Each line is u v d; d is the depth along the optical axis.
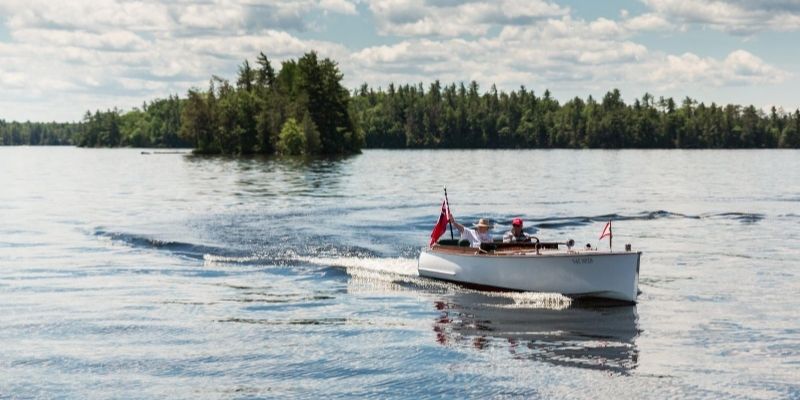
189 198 48.28
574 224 34.22
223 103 137.62
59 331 16.84
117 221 35.81
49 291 20.86
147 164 108.56
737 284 21.48
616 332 16.78
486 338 16.42
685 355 15.15
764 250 27.17
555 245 21.47
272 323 17.62
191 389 13.37
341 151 137.50
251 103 137.25
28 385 13.55
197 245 28.02
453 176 72.94
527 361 14.89
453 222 22.95
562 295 19.92
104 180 70.38
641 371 14.25
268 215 37.16
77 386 13.51
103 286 21.52
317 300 19.95
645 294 20.36
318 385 13.59
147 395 13.10
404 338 16.44
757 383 13.56
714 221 35.53
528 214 37.78
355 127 140.12
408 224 33.62
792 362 14.63
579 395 13.13
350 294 20.69
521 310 18.92
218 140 140.00
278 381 13.77
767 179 69.94
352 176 72.00
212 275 23.11
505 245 21.67
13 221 36.72
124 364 14.63
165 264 24.84
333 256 25.95
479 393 13.23
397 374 14.16
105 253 27.03
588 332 16.81
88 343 15.95
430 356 15.19
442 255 22.20
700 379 13.81
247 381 13.76
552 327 17.28
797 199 47.25
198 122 141.62
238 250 27.08
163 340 16.19
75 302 19.59
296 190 54.09
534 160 124.56
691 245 28.31
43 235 31.77
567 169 91.19
